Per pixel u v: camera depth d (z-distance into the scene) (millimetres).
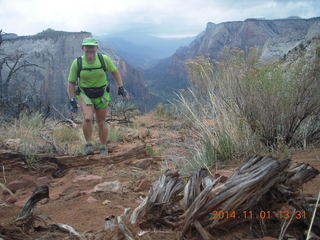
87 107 5898
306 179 2068
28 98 13047
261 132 4973
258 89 4980
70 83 5988
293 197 1967
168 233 1866
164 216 2000
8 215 2994
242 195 1796
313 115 5129
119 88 6234
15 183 4160
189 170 4480
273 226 1967
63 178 4750
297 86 4855
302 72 4918
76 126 9445
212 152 4762
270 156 1923
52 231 2064
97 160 5469
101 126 6234
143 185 3891
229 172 3516
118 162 5555
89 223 2691
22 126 8734
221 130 4977
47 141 6199
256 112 4973
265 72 5047
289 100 4875
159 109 13133
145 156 5945
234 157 4719
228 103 5133
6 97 13734
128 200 3389
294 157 4109
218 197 1811
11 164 4980
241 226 1950
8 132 7840
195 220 1834
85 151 5965
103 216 2867
